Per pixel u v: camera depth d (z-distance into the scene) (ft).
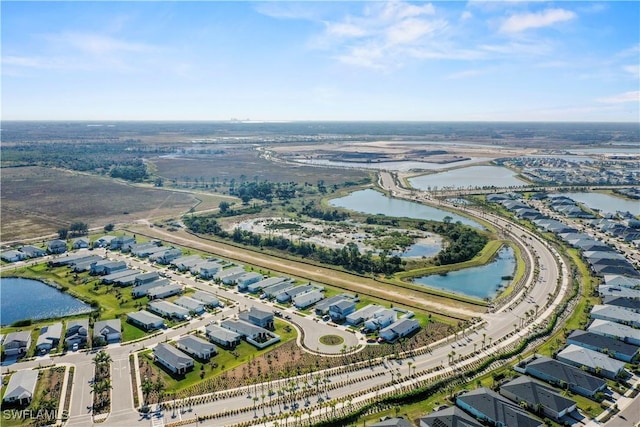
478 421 358.84
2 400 393.70
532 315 547.08
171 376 434.30
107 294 635.66
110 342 502.38
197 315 568.00
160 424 364.38
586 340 471.62
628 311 531.91
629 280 628.69
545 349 470.39
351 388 407.85
